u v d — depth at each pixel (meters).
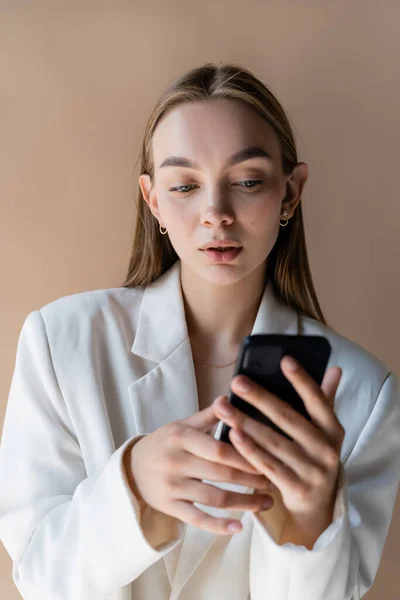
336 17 1.17
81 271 1.19
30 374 0.93
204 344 0.96
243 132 0.82
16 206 1.17
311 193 1.21
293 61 1.17
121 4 1.14
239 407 0.63
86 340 0.93
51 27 1.13
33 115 1.14
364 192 1.22
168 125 0.84
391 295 1.25
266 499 0.66
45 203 1.17
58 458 0.91
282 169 0.89
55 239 1.18
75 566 0.79
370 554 0.91
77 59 1.14
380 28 1.18
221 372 0.95
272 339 0.61
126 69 1.15
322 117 1.19
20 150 1.15
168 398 0.90
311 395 0.59
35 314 0.96
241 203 0.82
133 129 1.17
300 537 0.68
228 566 0.88
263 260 0.86
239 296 0.92
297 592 0.70
